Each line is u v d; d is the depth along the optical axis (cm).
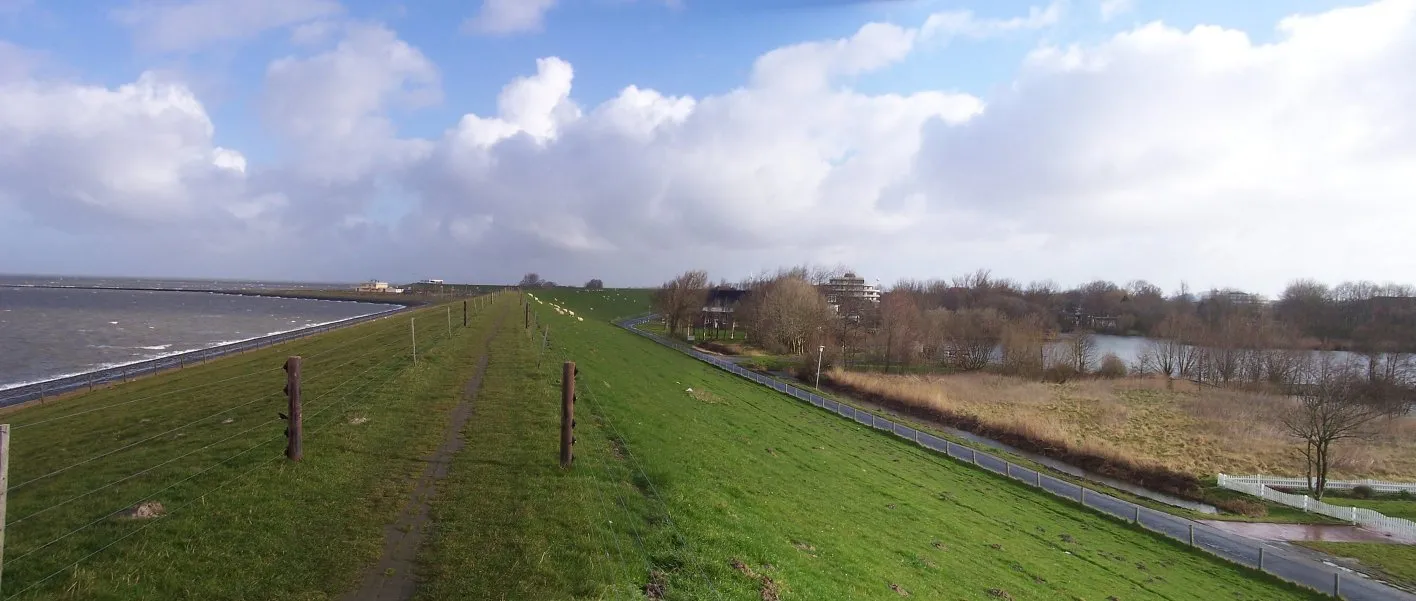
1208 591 2648
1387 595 2820
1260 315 12731
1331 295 14575
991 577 2095
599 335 6944
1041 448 5459
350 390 2472
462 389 2641
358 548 1179
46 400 3061
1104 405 7169
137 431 1941
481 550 1193
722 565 1318
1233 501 4191
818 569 1542
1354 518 3838
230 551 1128
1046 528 3159
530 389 2706
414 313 8462
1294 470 4897
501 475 1605
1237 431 5950
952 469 4225
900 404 7100
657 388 3984
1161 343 11206
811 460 3166
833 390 7869
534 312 7781
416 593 1045
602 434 2181
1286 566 3117
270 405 2205
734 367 8419
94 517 1223
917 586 1736
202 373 3341
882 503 2686
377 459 1670
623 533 1359
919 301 15525
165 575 1032
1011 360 9662
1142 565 2847
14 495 1357
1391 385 7525
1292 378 8781
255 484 1416
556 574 1126
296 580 1059
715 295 15688
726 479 2103
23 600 923
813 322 10550
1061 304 19212
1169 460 5088
